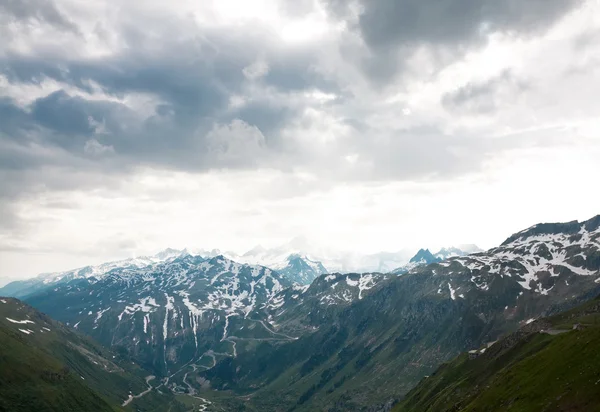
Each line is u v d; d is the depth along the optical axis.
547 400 180.38
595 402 160.38
